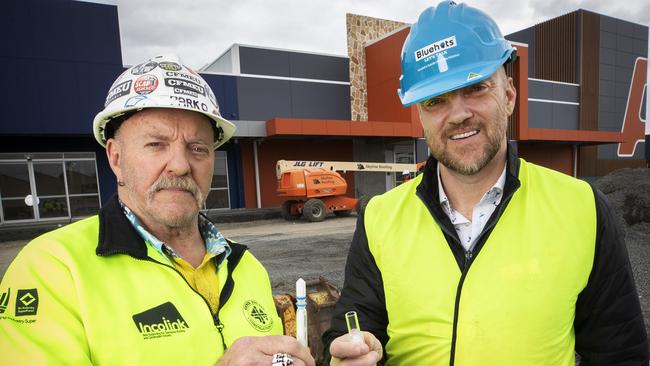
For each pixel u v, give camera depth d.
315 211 11.58
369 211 1.55
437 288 1.27
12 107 11.20
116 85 1.24
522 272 1.19
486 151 1.28
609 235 1.23
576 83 24.78
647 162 31.20
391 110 17.06
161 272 1.18
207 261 1.38
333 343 1.13
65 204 12.92
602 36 25.50
